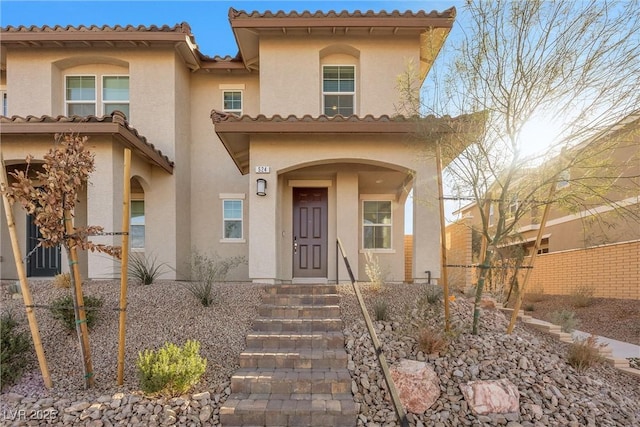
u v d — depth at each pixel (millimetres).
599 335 9719
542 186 6570
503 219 6723
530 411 5094
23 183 5055
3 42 10883
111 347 6418
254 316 7496
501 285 11117
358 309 7707
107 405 4918
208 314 7480
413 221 9773
